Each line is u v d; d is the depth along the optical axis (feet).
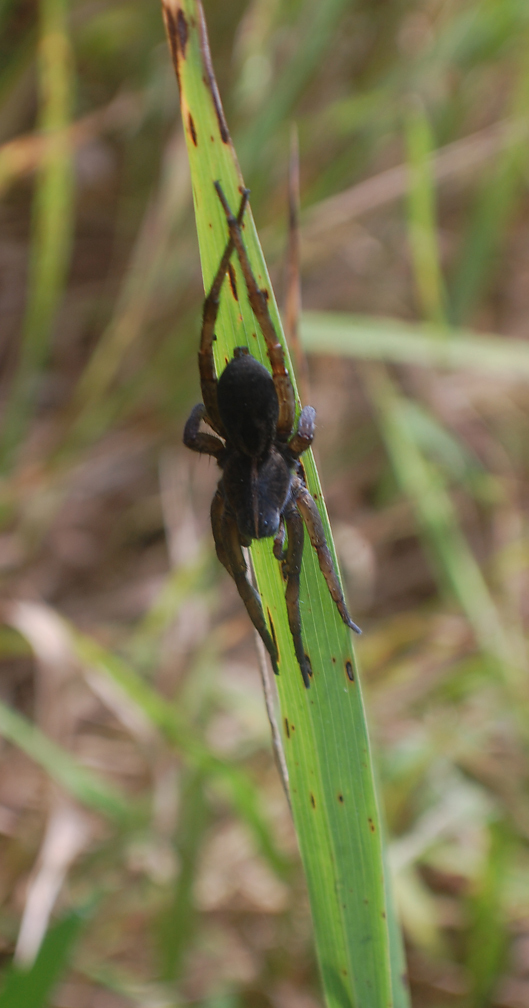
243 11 1.46
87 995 1.13
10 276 1.65
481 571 1.47
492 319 1.76
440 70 1.40
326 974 0.98
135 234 1.65
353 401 1.62
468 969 1.13
